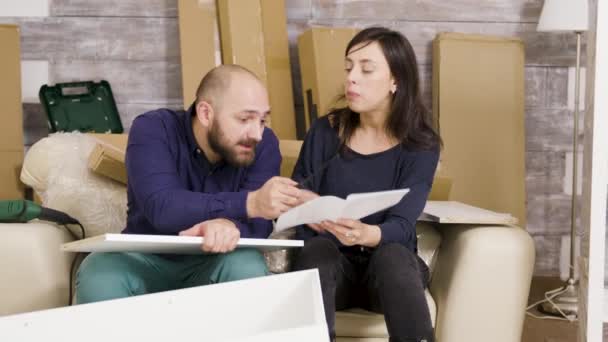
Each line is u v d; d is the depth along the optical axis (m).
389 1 3.80
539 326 3.27
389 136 2.40
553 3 3.40
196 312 1.60
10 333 1.44
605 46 1.87
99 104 3.65
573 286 3.51
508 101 3.71
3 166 3.42
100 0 3.71
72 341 1.49
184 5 3.52
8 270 2.08
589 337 1.91
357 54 2.36
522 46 3.74
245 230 2.07
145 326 1.56
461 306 2.26
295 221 2.00
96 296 1.91
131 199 2.18
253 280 1.64
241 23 3.46
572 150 3.89
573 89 3.88
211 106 2.09
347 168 2.39
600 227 1.89
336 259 2.18
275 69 3.55
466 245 2.27
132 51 3.74
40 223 2.21
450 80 3.66
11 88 3.45
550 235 3.92
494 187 3.68
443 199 2.89
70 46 3.72
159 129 2.12
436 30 3.83
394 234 2.22
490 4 3.83
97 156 2.35
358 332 2.22
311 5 3.78
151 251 1.96
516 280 2.25
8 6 3.69
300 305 1.66
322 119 2.48
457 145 3.65
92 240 1.71
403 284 2.01
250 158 2.11
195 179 2.17
